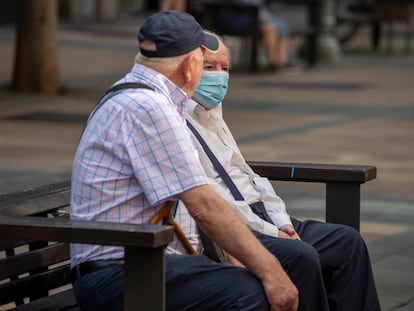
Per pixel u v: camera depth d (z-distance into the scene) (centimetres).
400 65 4019
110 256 788
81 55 4081
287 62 3734
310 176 976
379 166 1966
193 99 919
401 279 1225
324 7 4144
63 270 862
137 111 767
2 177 1828
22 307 820
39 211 835
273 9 5991
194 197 760
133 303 725
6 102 2786
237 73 3603
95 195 773
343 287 919
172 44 791
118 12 6219
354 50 4678
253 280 771
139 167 761
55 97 2917
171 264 775
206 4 3512
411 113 2695
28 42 2945
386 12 4609
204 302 768
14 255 833
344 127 2438
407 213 1590
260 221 898
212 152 912
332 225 941
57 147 2145
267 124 2469
